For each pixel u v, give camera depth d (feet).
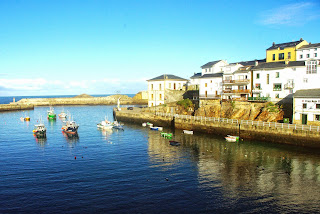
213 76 280.10
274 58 272.10
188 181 113.19
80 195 99.25
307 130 161.27
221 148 171.73
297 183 110.32
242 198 96.37
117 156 155.63
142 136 220.84
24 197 98.12
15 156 157.38
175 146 180.34
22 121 343.87
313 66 197.57
